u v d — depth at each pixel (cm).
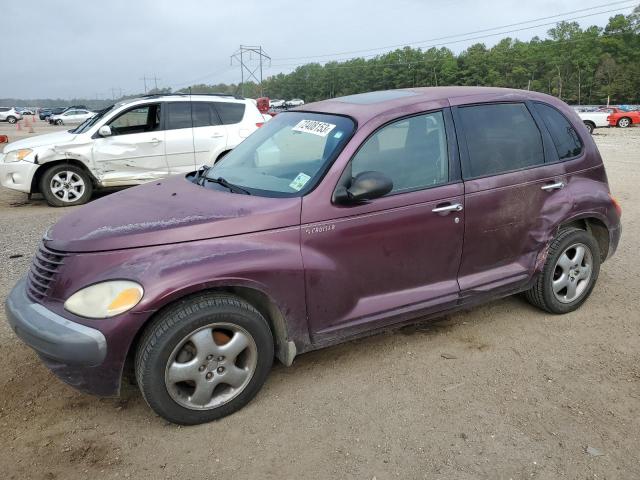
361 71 14000
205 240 304
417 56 13775
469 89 414
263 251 311
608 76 10500
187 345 298
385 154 354
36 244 680
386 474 271
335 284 336
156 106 965
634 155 1622
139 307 280
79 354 280
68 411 327
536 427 305
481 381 352
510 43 13250
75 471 277
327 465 278
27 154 917
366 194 324
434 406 326
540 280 429
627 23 11525
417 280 370
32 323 290
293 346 331
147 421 317
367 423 310
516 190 398
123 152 948
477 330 423
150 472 276
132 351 306
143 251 295
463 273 389
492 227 390
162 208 335
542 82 11744
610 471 272
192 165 985
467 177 379
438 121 377
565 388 343
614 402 328
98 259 292
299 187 338
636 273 544
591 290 460
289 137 389
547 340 406
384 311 357
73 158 927
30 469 278
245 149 424
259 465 279
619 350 390
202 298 299
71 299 288
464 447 290
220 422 314
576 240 434
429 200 361
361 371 365
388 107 365
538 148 418
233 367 312
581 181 437
